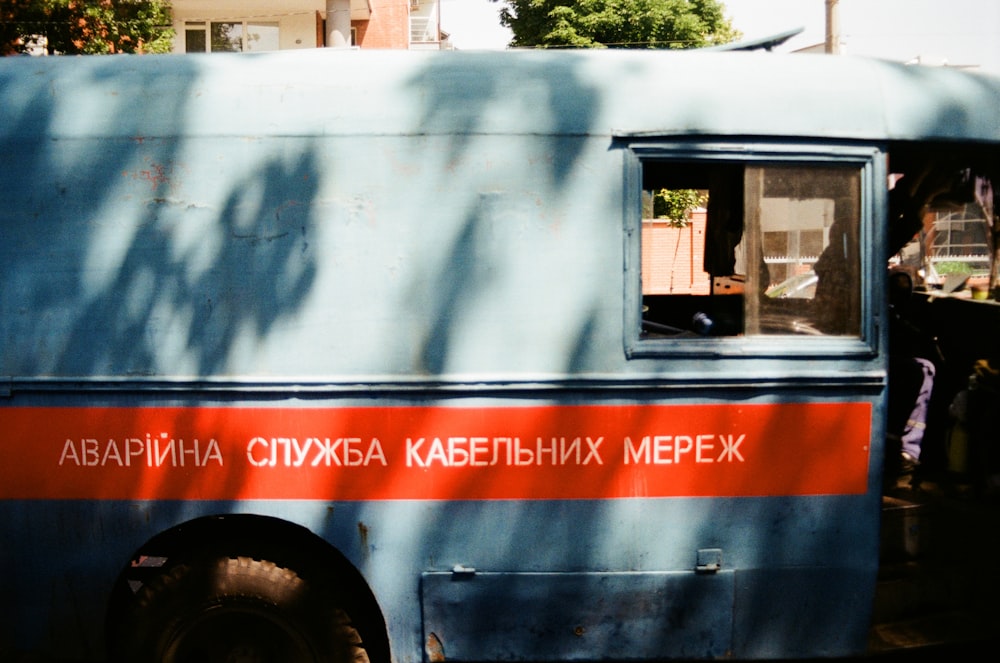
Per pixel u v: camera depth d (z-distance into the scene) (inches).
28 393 122.3
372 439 121.7
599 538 123.1
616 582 123.3
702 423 122.7
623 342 122.0
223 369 121.7
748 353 122.3
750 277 124.3
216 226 121.9
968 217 154.1
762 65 126.8
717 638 124.7
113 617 127.8
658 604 124.0
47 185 122.2
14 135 122.3
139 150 121.8
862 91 125.2
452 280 121.6
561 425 122.0
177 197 121.8
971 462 149.1
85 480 122.4
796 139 123.2
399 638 124.4
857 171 124.7
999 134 127.6
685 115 122.0
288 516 122.0
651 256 145.7
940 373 161.8
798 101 123.6
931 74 130.3
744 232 124.6
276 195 121.7
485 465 122.1
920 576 139.2
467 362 121.6
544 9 868.0
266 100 122.5
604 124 121.6
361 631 128.9
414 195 121.5
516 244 121.6
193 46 689.6
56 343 122.2
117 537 122.8
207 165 121.7
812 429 123.9
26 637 124.9
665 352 121.9
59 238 122.2
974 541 144.5
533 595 123.3
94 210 122.0
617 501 122.8
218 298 121.8
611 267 121.8
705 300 148.3
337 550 125.4
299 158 121.6
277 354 121.8
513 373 121.6
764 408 123.3
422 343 121.6
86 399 122.0
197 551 124.9
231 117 122.0
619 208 122.0
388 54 126.2
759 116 122.8
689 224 153.9
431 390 121.0
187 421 121.7
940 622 136.4
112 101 123.0
